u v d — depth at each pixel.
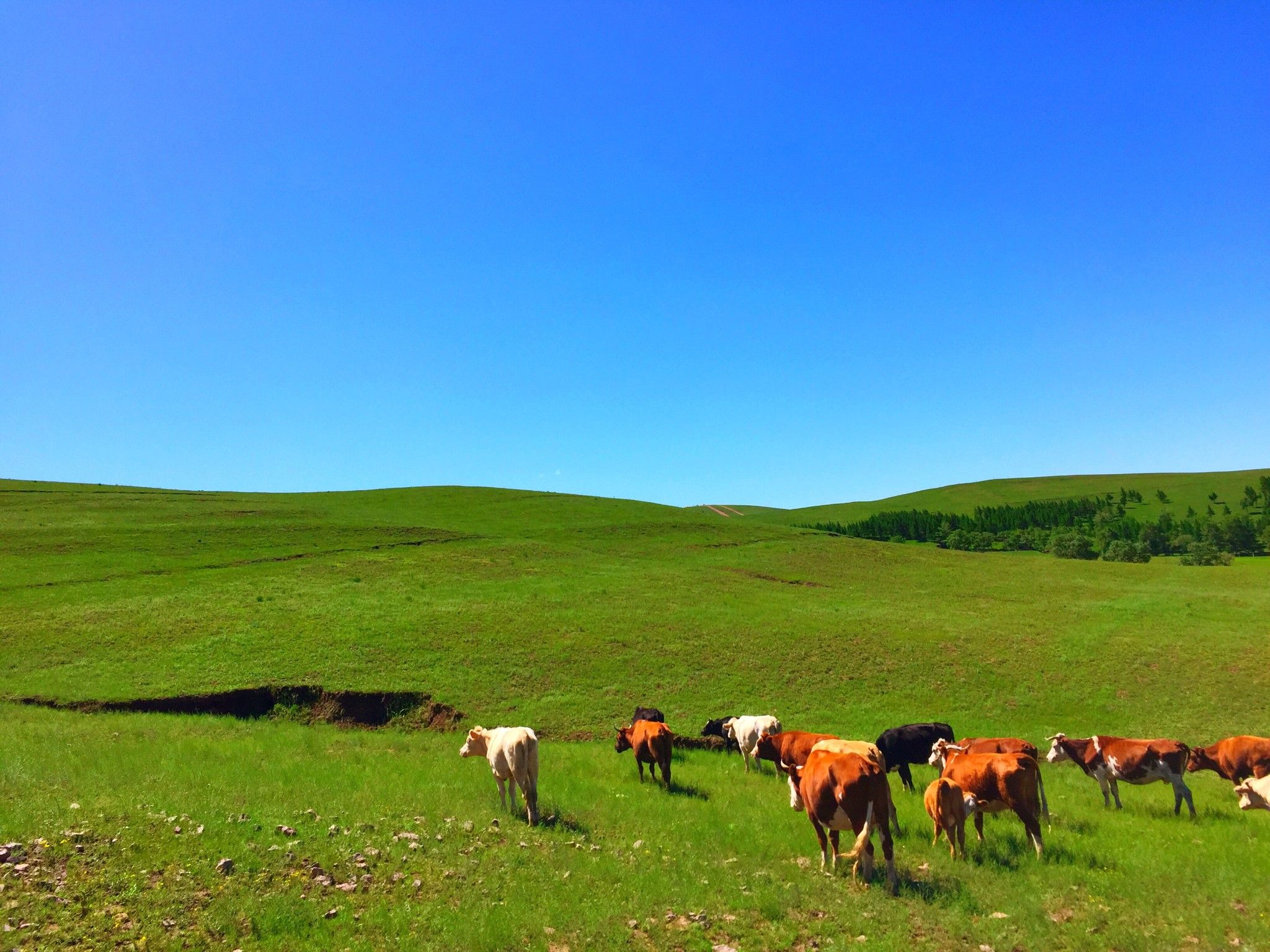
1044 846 14.27
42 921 9.35
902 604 52.94
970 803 14.28
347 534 68.44
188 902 10.19
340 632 39.69
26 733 22.73
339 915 10.36
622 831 15.03
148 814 12.84
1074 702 35.19
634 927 10.56
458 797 16.62
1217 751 20.58
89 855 11.04
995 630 45.19
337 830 13.21
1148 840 15.31
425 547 65.00
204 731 25.78
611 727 30.78
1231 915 10.88
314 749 23.56
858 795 12.23
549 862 12.84
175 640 37.53
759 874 12.63
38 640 36.69
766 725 24.42
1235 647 41.62
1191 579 67.75
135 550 58.59
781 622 45.16
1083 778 25.25
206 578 51.53
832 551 74.50
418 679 34.00
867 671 38.22
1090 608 52.88
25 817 12.17
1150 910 11.22
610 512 90.94
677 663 38.09
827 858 13.52
